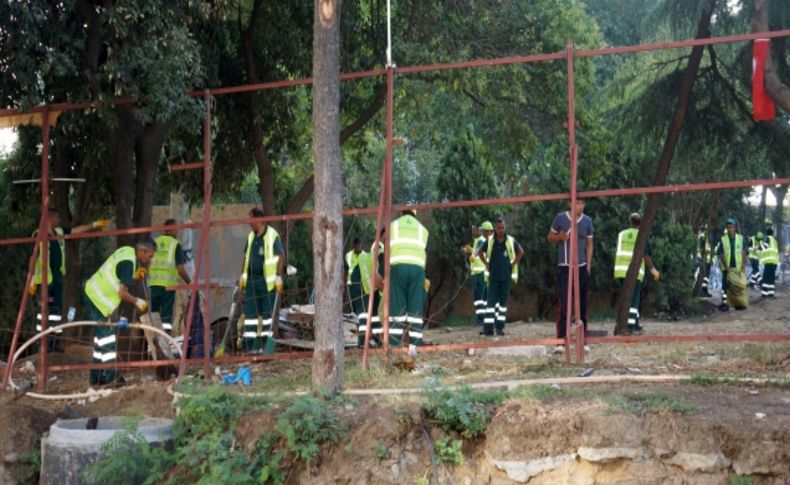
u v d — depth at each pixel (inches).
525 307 890.1
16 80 425.4
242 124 634.8
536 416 277.1
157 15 414.3
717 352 409.4
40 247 427.8
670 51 609.9
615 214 852.6
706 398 290.8
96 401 364.8
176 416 327.3
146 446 298.4
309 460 283.0
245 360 376.2
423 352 444.5
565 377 328.5
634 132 626.5
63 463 303.1
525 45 600.1
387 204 368.5
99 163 632.4
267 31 601.9
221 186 679.7
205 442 294.0
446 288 901.2
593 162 657.6
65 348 569.6
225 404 307.0
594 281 856.3
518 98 603.5
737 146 610.9
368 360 371.2
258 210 455.5
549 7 612.4
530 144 647.1
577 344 358.9
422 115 753.0
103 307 397.4
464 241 883.4
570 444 271.7
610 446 267.1
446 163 898.1
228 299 616.7
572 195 353.1
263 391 339.6
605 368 350.3
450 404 287.7
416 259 429.4
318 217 317.7
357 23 605.6
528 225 879.1
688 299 816.3
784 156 592.7
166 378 414.6
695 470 262.1
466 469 284.5
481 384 320.5
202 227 384.5
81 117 470.3
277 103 633.0
